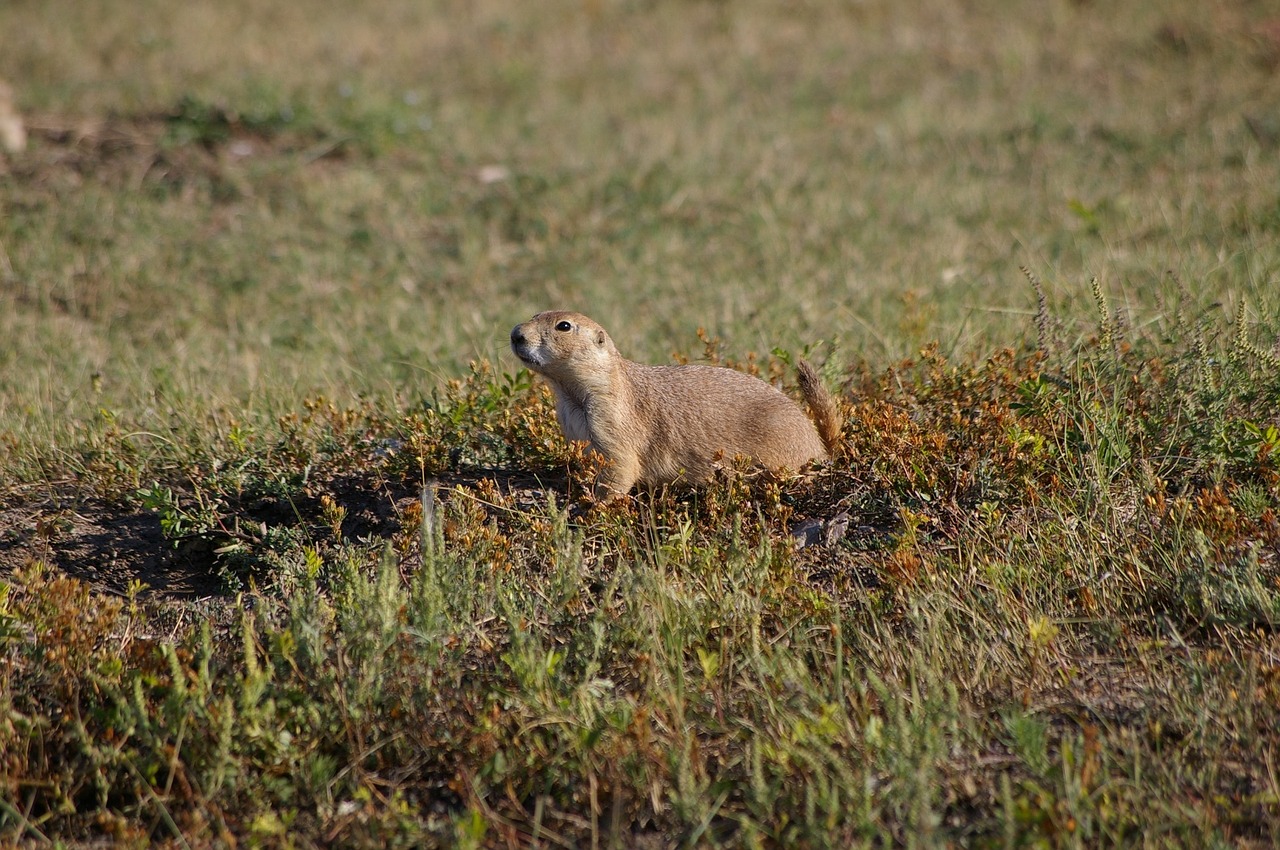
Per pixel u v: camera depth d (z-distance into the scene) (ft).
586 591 27.45
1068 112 80.33
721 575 27.35
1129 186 66.90
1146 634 26.12
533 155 75.31
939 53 95.55
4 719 23.71
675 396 33.32
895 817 20.83
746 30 102.89
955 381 35.78
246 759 22.89
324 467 35.45
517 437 34.71
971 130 78.84
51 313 55.88
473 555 28.89
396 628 24.02
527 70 94.22
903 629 26.43
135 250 61.57
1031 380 33.73
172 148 71.87
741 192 69.26
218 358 49.19
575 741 22.24
